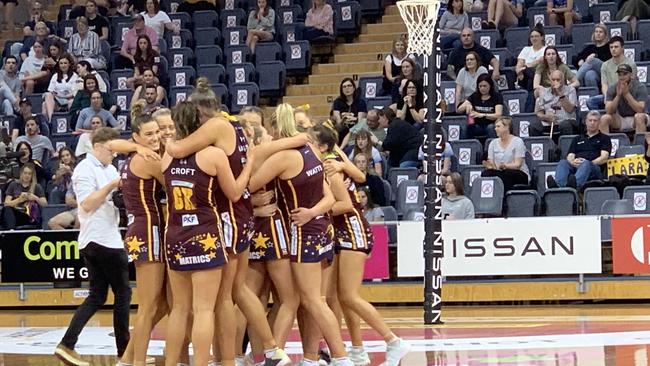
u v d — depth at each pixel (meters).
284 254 7.41
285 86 17.14
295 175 7.31
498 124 13.27
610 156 13.02
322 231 7.40
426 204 10.76
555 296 12.23
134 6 19.61
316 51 17.98
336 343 7.34
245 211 7.15
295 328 10.95
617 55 14.30
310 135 7.80
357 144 13.30
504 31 16.44
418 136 13.96
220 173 6.73
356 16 17.91
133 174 7.44
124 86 17.31
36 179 14.48
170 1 19.45
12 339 10.35
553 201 12.51
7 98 17.31
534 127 14.03
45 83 17.78
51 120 16.73
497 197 12.73
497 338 9.34
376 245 12.41
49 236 13.17
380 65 17.17
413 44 10.76
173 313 6.99
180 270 6.83
